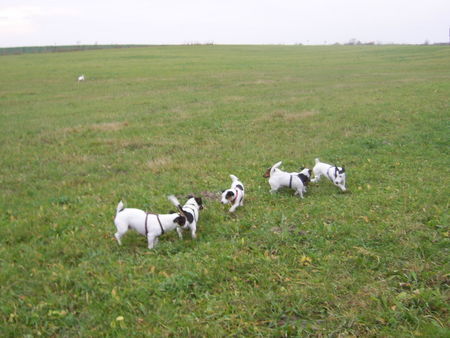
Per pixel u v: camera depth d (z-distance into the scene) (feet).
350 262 20.77
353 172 35.81
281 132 51.85
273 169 30.86
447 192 28.99
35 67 146.10
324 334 15.96
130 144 47.78
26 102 81.66
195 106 72.33
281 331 16.20
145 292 18.86
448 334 15.20
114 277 20.07
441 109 60.03
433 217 24.95
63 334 16.60
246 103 74.02
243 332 16.33
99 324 16.98
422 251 21.09
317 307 17.57
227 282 19.52
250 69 137.28
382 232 23.49
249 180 34.65
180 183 33.78
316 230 24.13
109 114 66.74
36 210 28.86
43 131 55.31
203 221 26.78
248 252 22.26
